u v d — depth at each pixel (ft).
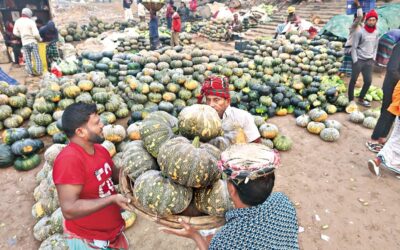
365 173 17.84
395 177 17.34
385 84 18.92
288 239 5.23
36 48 34.83
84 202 6.93
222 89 9.21
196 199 7.27
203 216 6.98
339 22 38.88
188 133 8.02
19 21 33.68
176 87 23.56
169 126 8.60
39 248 11.61
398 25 37.86
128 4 73.05
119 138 18.03
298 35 40.50
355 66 25.84
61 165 6.85
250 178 4.95
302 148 20.85
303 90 26.84
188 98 23.79
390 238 13.00
